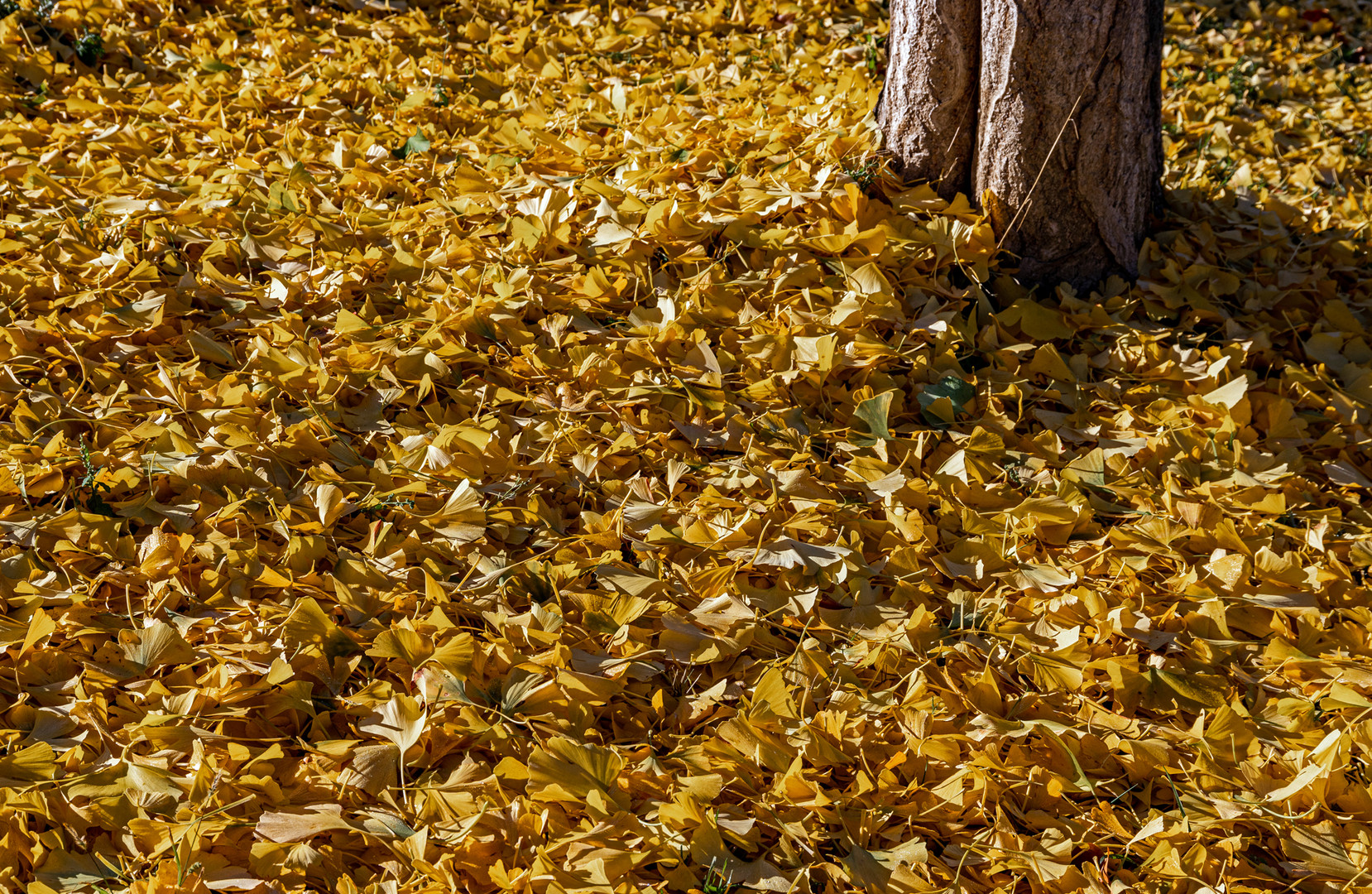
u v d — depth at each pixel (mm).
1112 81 3393
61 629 3002
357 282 3377
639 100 3791
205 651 2988
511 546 3127
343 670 2986
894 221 3439
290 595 3047
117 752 2926
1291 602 3105
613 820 2877
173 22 4332
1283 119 4508
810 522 3125
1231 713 2975
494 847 2877
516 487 3150
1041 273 3467
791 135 3592
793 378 3275
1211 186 3725
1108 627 3059
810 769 2938
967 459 3217
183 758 2922
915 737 2961
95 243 3424
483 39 4500
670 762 2951
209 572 3047
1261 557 3129
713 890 2848
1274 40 5316
